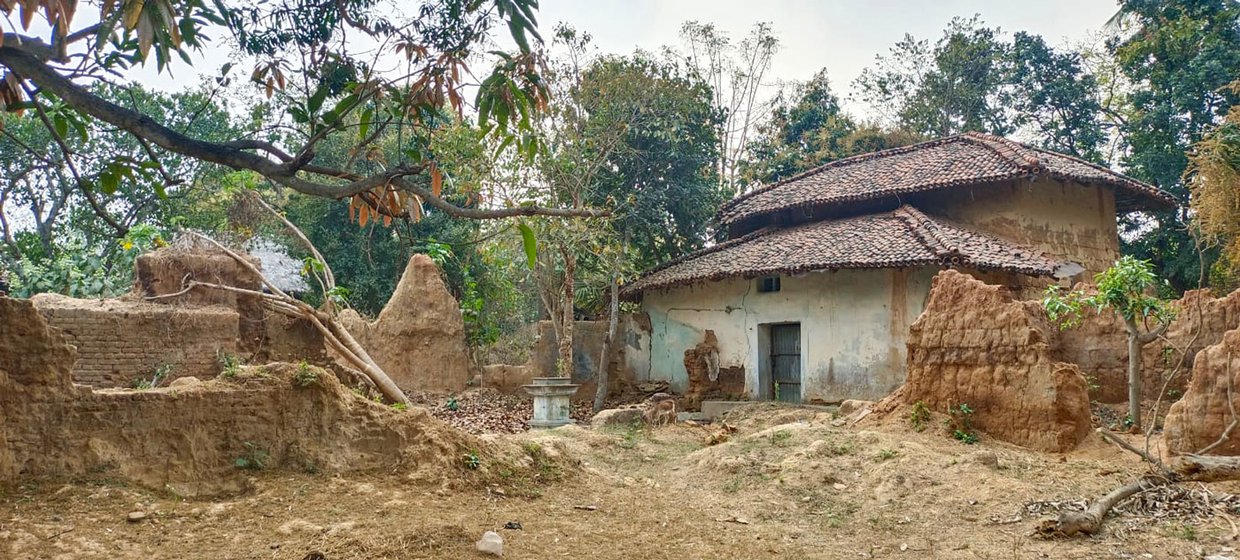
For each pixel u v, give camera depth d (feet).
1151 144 95.66
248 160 15.28
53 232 73.15
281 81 17.30
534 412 53.16
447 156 57.77
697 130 87.66
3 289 28.07
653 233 90.07
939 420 38.60
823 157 114.11
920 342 40.65
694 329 75.46
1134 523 24.73
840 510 28.76
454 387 65.16
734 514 28.12
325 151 70.90
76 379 41.98
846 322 64.18
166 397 23.16
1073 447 35.19
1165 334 48.08
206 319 47.01
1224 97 89.10
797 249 68.59
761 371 70.03
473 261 88.74
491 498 25.80
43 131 69.36
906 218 67.56
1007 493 28.32
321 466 25.02
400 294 64.80
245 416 24.52
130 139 75.00
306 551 19.34
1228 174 68.85
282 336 53.21
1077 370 36.11
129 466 22.09
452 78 16.51
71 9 12.09
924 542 24.89
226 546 19.40
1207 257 87.45
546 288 85.81
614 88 78.79
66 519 19.44
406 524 21.74
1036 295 62.18
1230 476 26.66
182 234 52.54
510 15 14.02
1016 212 69.92
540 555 21.01
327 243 86.43
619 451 39.70
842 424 41.73
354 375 49.24
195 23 15.51
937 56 120.26
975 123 118.21
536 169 68.33
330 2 17.13
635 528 24.70
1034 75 114.42
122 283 59.88
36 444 21.02
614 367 78.48
